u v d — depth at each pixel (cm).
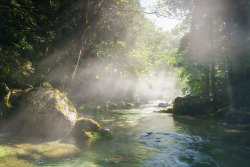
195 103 1330
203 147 577
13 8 623
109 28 1761
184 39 1558
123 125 919
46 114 620
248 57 1228
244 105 1239
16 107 654
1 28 880
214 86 1377
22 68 807
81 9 1321
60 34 1337
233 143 618
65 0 1205
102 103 1653
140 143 614
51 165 407
